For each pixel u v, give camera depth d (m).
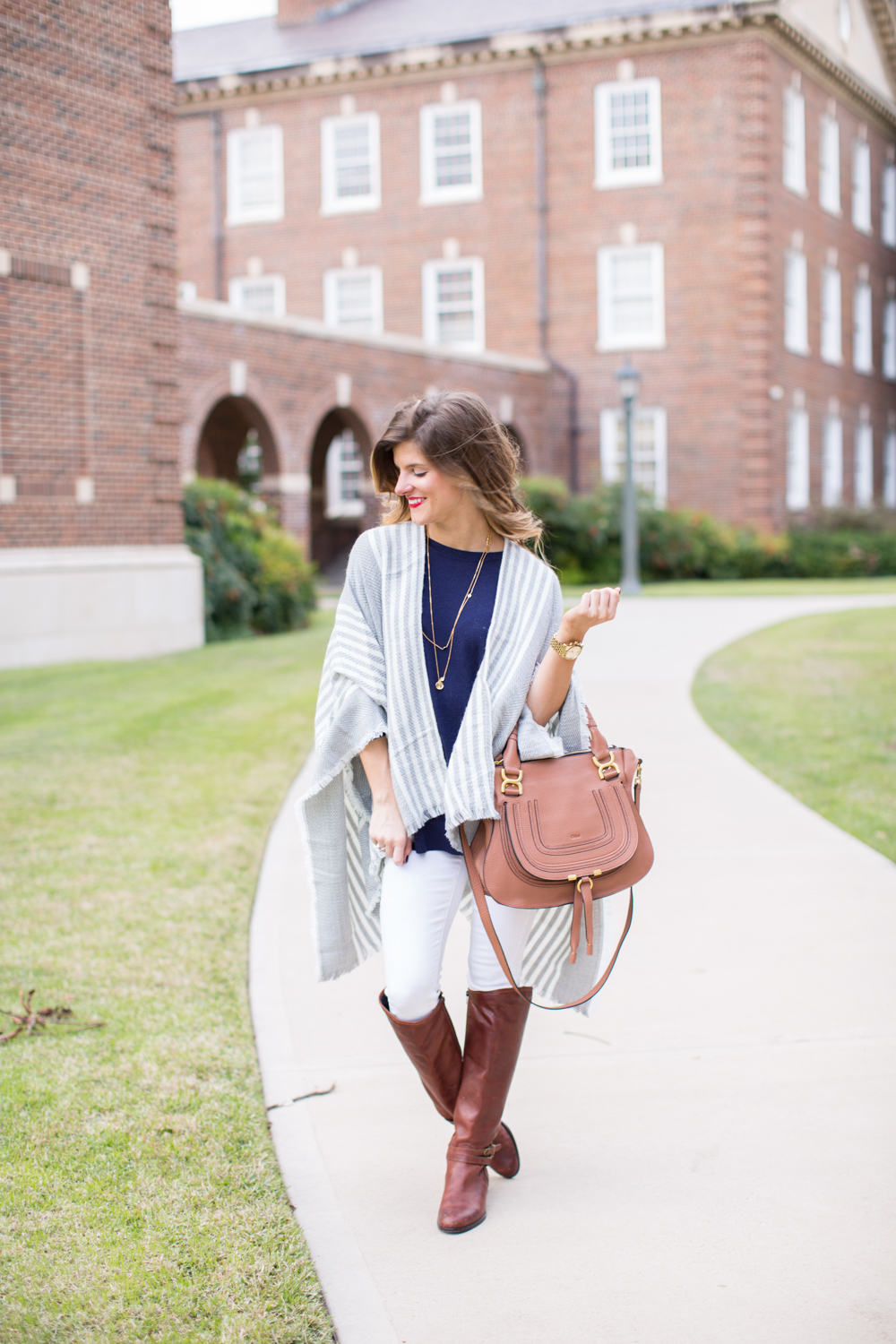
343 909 2.60
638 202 25.05
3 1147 2.82
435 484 2.41
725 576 24.56
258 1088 3.14
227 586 14.52
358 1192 2.67
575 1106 3.04
